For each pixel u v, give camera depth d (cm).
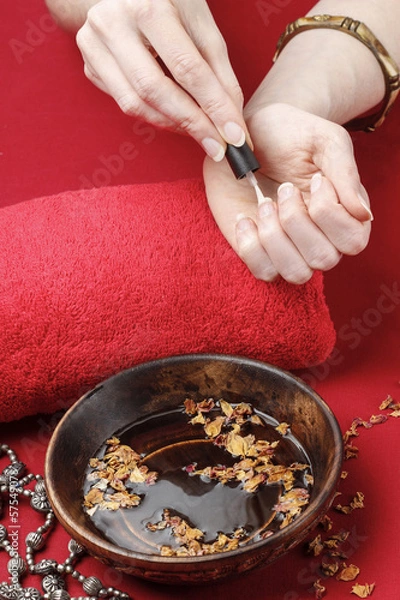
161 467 95
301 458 94
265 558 85
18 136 131
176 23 94
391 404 103
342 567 91
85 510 92
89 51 98
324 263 96
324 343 104
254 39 126
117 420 98
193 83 94
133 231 102
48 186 130
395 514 94
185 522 91
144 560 85
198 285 101
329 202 93
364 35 108
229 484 93
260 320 102
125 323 100
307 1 125
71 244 101
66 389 102
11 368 100
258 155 100
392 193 120
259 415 98
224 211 101
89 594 91
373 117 113
